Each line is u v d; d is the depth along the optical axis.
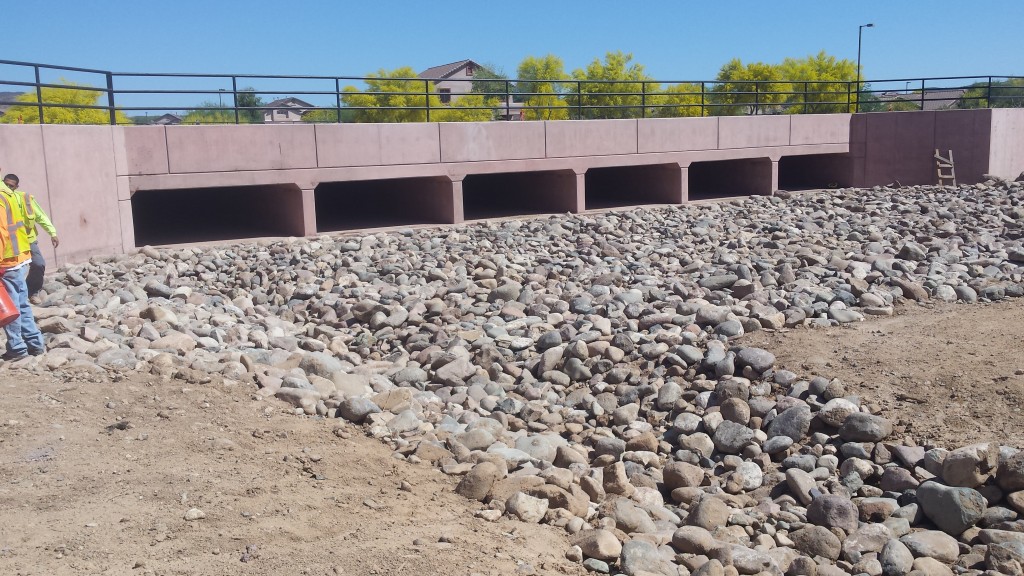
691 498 6.32
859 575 5.22
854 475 6.51
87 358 7.84
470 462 6.41
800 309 9.96
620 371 8.73
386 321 10.73
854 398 7.54
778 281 12.16
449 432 7.08
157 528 4.75
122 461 5.68
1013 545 5.30
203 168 15.93
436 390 8.64
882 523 5.83
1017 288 10.93
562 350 9.20
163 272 13.69
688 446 7.20
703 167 26.02
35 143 12.41
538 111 44.81
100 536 4.62
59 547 4.45
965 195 20.94
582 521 5.50
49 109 29.22
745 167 24.39
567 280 13.19
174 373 7.53
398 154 17.89
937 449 6.46
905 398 7.46
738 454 7.11
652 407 8.12
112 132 14.72
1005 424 6.83
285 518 5.02
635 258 14.95
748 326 9.62
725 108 48.00
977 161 23.47
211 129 15.96
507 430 7.69
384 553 4.62
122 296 11.09
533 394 8.46
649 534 5.50
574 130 20.08
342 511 5.23
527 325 10.62
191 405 6.89
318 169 17.11
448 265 14.39
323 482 5.70
